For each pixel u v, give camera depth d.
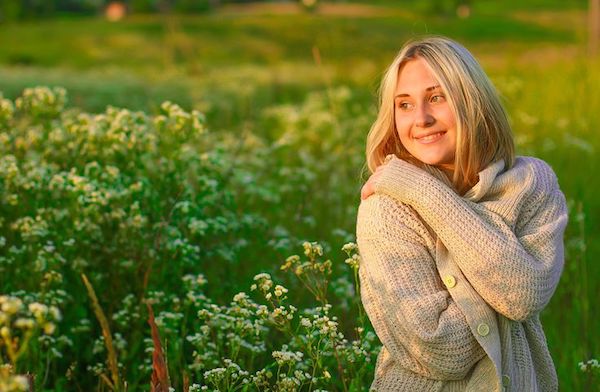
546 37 52.22
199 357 4.21
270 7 84.69
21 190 5.47
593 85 11.63
